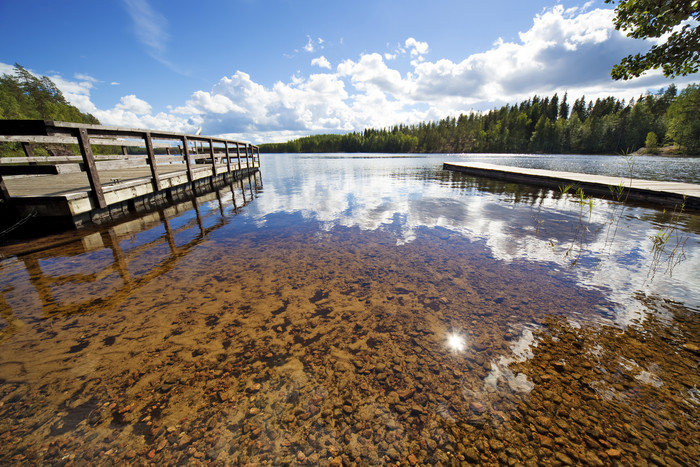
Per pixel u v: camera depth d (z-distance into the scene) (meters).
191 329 2.28
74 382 1.75
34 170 4.71
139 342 2.12
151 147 7.13
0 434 1.42
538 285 2.92
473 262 3.55
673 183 8.34
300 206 7.37
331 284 3.04
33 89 57.78
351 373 1.81
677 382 1.68
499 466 1.27
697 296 2.65
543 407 1.54
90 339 2.15
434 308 2.54
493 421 1.48
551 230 4.88
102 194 5.59
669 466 1.24
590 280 3.01
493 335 2.15
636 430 1.41
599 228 4.92
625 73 4.90
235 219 6.00
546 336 2.12
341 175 16.31
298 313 2.50
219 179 12.05
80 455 1.33
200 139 10.02
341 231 5.03
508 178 12.78
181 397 1.64
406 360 1.92
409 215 6.16
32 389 1.69
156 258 3.81
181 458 1.32
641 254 3.70
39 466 1.28
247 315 2.47
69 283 3.09
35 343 2.10
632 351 1.94
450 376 1.77
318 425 1.48
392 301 2.68
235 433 1.44
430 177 14.46
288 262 3.66
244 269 3.46
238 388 1.71
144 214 6.45
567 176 10.38
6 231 4.76
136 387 1.71
